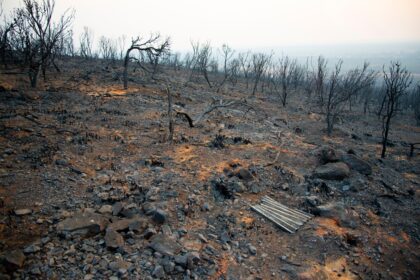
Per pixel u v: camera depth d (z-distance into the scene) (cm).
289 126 2709
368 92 5144
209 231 890
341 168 1354
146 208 910
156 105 2423
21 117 1595
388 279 824
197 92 3575
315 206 1095
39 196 899
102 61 5512
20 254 648
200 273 717
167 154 1384
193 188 1091
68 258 680
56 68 3212
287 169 1380
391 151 2302
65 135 1443
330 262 841
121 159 1273
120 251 726
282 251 855
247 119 2545
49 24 2372
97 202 934
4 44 2806
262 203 1078
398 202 1242
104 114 1936
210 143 1596
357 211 1119
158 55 3062
